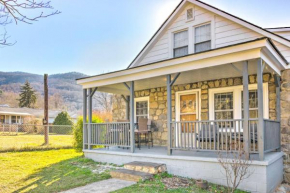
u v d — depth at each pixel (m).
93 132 8.45
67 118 25.44
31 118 32.19
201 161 5.66
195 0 8.41
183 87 8.84
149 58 9.88
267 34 7.05
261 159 4.88
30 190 4.98
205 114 8.15
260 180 4.84
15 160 8.64
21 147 11.48
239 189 5.05
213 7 7.97
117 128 7.75
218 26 8.05
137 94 10.43
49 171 6.78
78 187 5.12
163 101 9.44
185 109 8.80
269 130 5.55
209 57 5.57
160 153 6.78
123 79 7.52
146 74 6.93
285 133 6.52
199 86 8.40
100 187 5.04
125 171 5.96
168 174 6.02
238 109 7.48
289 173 6.35
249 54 5.06
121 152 7.35
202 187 4.99
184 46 8.90
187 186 5.13
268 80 6.94
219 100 7.95
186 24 8.82
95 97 32.56
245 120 5.04
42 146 12.09
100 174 6.21
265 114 6.91
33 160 8.68
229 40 7.77
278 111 6.63
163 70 6.55
